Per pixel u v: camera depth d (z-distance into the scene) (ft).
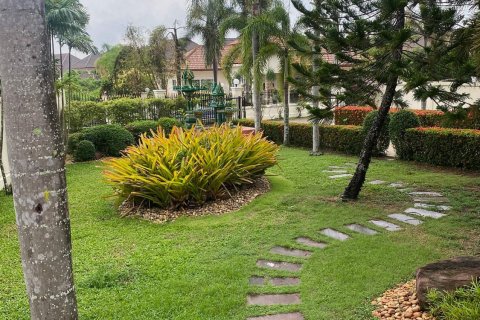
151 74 89.45
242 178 23.39
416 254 14.88
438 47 18.92
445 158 29.71
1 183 28.40
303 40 39.40
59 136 5.90
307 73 20.58
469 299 9.43
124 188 21.90
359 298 12.06
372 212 20.06
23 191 5.72
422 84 16.72
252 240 17.22
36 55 5.56
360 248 15.67
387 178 27.14
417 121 32.76
